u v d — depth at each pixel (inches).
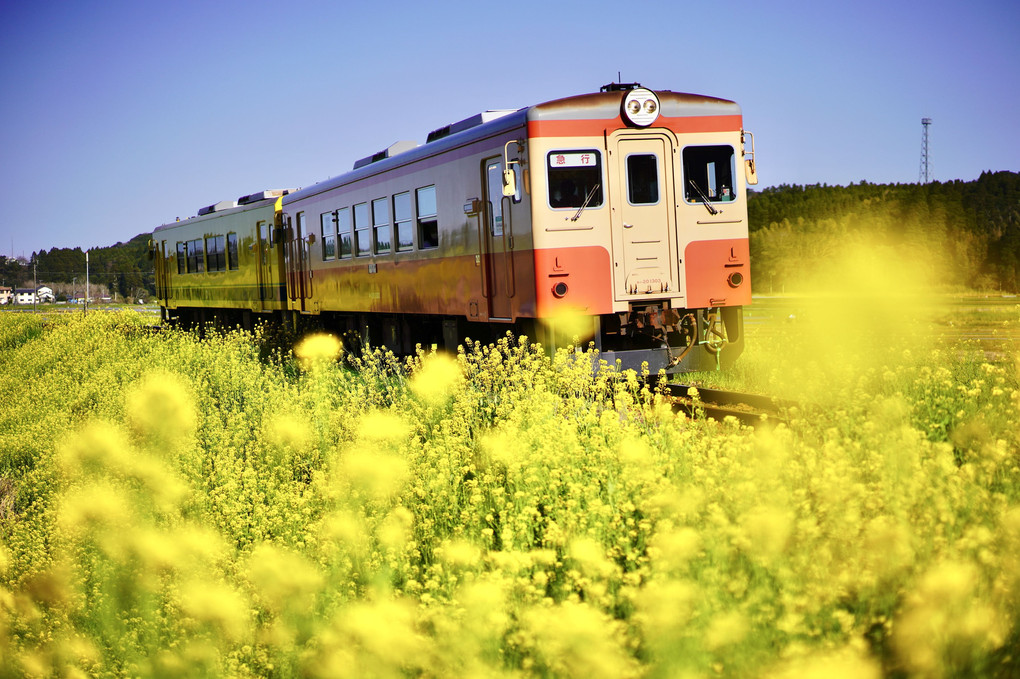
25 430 396.5
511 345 408.5
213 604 160.1
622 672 124.6
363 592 172.4
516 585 158.2
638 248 411.2
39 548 222.2
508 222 414.6
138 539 191.6
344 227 616.4
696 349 422.6
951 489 167.0
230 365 491.8
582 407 271.1
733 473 186.2
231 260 886.4
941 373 276.2
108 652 168.1
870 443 206.2
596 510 176.9
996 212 2787.9
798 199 3336.6
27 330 1160.2
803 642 129.0
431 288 497.4
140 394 328.2
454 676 134.9
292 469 281.0
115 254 6692.9
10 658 166.7
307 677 150.2
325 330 697.6
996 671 125.0
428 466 233.8
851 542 148.6
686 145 418.0
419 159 498.6
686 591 130.7
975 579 134.0
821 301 1203.9
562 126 398.0
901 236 2593.5
